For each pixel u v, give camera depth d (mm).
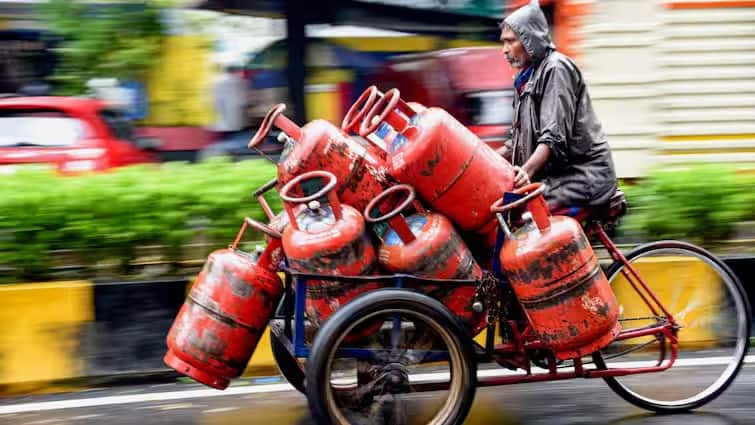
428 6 10094
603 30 10109
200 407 6266
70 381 6793
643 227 7781
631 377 6312
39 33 9633
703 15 10250
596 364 5781
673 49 10266
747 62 10383
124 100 9672
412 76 10211
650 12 10156
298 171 5336
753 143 10469
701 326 6488
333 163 5316
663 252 6348
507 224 5348
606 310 5211
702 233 7867
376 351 5297
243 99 9992
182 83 9781
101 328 6824
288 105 10094
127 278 7125
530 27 5746
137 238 7098
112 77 9539
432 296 5320
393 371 5297
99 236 7027
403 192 5320
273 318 5941
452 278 5266
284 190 5117
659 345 6223
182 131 9852
